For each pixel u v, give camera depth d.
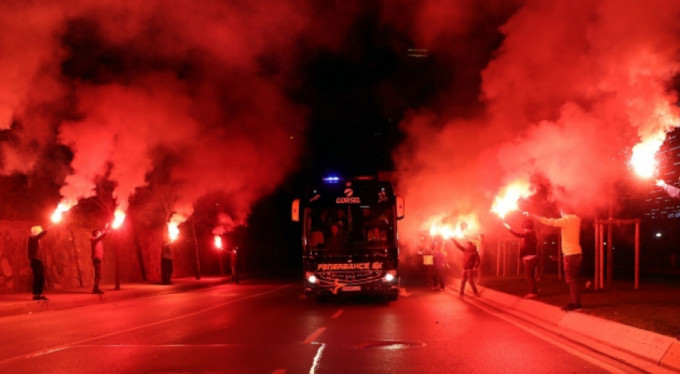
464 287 23.89
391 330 13.19
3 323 14.99
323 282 19.84
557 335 12.38
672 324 10.59
